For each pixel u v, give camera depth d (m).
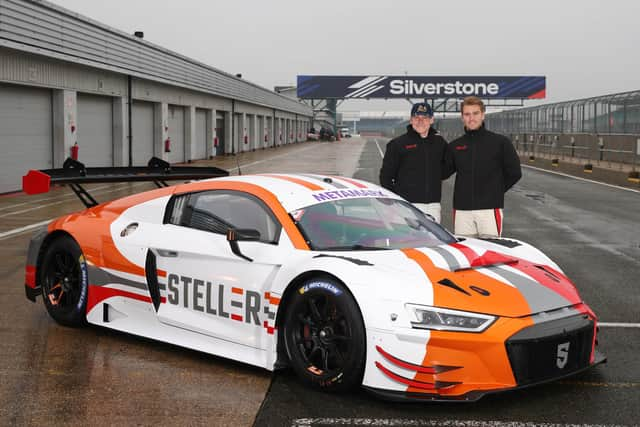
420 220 4.90
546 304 3.93
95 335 5.16
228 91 38.31
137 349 4.84
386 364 3.74
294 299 4.13
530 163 32.66
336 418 3.68
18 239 9.75
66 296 5.40
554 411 3.78
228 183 4.88
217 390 4.07
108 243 5.10
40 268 5.57
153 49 25.50
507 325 3.70
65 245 5.34
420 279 3.91
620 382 4.23
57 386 4.11
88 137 21.47
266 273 4.31
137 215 5.17
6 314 5.74
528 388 4.12
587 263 8.33
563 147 35.06
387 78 62.88
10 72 16.11
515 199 16.39
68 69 19.12
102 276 5.14
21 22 15.85
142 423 3.60
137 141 25.56
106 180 5.84
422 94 62.69
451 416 3.71
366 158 35.28
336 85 63.53
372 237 4.46
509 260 4.43
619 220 12.61
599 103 30.36
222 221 4.71
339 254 4.21
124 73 22.59
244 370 4.43
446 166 6.14
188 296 4.71
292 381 4.23
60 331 5.26
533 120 41.56
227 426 3.57
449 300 3.75
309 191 4.71
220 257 4.52
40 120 18.23
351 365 3.85
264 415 3.71
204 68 32.94
